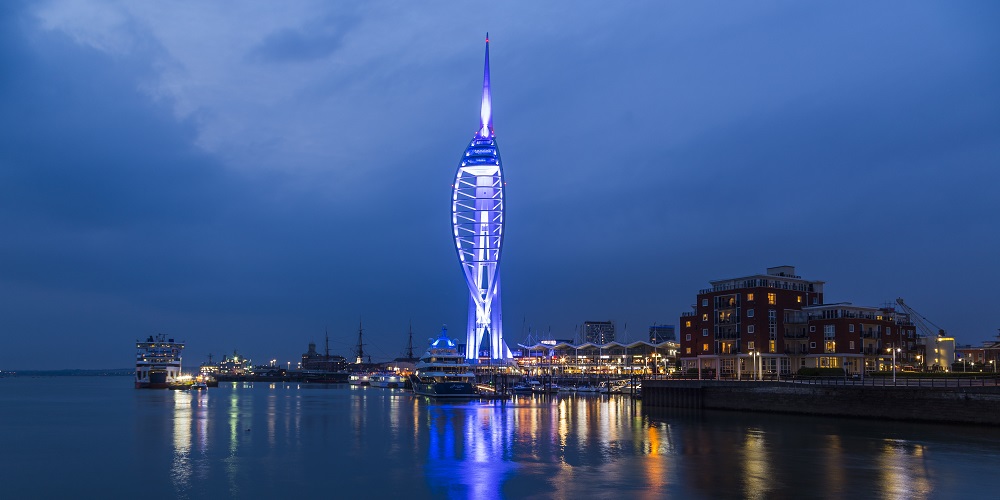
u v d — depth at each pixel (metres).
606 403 164.50
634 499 53.66
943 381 109.25
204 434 97.25
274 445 84.50
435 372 196.50
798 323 153.38
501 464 68.88
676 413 123.31
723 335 157.38
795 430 90.75
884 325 152.00
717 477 60.88
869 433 86.00
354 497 55.78
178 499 56.06
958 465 64.44
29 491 59.38
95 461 73.50
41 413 141.38
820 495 53.97
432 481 61.19
